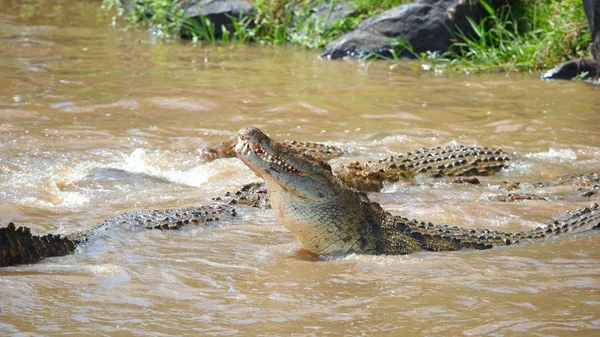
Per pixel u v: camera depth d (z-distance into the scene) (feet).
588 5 124.57
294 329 37.06
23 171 72.69
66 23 177.78
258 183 67.10
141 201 65.98
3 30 163.02
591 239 54.65
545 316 38.22
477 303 40.50
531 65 134.92
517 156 84.12
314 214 50.80
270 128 94.32
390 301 41.22
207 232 56.29
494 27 150.10
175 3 172.55
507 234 55.88
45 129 88.63
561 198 69.82
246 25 165.27
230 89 114.52
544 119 99.91
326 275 46.44
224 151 81.66
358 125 96.99
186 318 38.47
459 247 53.47
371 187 72.95
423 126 96.84
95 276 44.55
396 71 134.92
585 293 41.91
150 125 93.40
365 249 51.98
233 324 37.73
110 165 76.64
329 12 163.12
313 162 50.78
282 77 126.11
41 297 40.78
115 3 195.21
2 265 46.26
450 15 146.72
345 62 143.95
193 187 71.56
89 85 113.91
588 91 117.70
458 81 125.90
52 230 56.49
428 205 66.03
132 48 150.92
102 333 36.14
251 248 52.80
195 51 150.92
